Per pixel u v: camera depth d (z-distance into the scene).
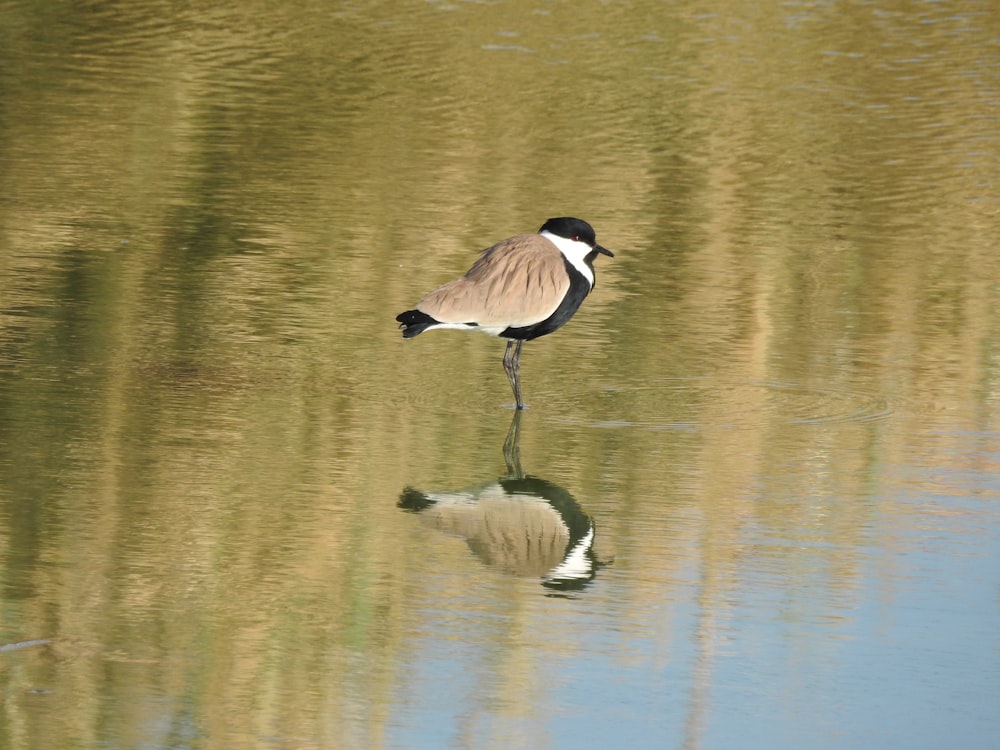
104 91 26.64
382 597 10.19
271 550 10.95
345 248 19.09
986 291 18.03
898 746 8.34
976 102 27.03
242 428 13.49
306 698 8.78
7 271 17.81
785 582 10.52
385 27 32.22
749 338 16.34
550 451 13.12
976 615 10.02
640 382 14.98
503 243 14.16
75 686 8.89
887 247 19.77
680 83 28.14
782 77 28.72
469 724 8.51
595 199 21.48
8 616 9.77
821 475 12.64
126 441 13.05
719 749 8.28
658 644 9.55
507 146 24.08
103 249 18.81
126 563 10.66
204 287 17.53
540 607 10.09
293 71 28.42
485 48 30.55
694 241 19.88
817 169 23.25
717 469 12.74
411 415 13.98
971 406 14.37
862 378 15.12
